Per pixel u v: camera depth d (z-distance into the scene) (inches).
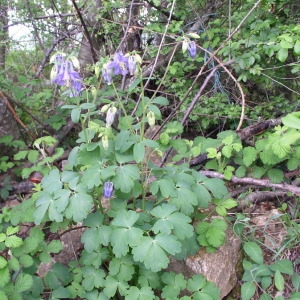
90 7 45.7
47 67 59.6
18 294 19.7
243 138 31.1
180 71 38.7
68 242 26.6
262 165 28.9
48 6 53.4
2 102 38.7
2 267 19.1
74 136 43.5
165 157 31.0
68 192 20.9
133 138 22.5
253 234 25.8
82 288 22.1
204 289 21.6
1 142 36.8
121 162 21.6
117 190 23.0
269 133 30.1
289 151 23.3
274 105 38.3
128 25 39.5
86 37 44.1
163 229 19.8
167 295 21.2
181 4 41.1
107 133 22.5
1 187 33.0
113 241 20.1
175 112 34.6
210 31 36.0
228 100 38.4
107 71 21.1
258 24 31.1
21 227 27.7
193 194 21.9
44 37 56.4
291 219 27.7
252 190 30.9
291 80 39.4
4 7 52.2
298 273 24.0
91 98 37.9
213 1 41.1
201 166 32.1
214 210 26.2
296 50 25.7
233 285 24.0
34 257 23.0
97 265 22.0
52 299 21.2
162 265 19.0
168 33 37.1
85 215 20.3
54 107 45.2
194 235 23.9
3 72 43.1
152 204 24.3
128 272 21.4
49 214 20.8
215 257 23.8
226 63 32.9
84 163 22.0
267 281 23.0
